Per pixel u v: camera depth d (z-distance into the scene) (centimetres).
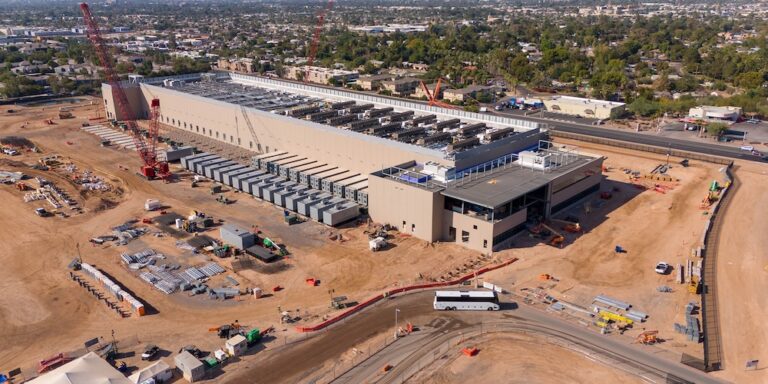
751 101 18000
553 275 8025
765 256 8631
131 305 7231
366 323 6925
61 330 6794
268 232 9500
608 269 8212
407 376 5953
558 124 17700
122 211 10550
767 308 7175
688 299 7381
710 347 6384
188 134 15900
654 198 11125
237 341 6300
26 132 16462
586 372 6006
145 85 17200
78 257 8688
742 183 12025
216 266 8312
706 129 16200
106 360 6156
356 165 11325
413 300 7438
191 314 7112
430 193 8781
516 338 6612
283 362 6178
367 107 13512
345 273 8106
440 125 11712
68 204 10894
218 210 10550
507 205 8925
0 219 10188
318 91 15725
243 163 12950
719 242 9138
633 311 7094
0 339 6619
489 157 10438
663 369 6019
